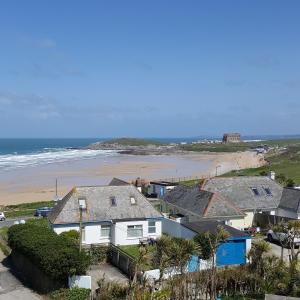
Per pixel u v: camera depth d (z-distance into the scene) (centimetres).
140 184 8706
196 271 3139
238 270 3278
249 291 3148
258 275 3212
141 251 3403
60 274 3406
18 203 8819
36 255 3609
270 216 5266
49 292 3547
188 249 3017
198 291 2966
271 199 5634
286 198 5600
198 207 5181
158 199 7438
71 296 3194
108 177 12875
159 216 4903
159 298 2697
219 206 5075
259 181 5894
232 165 16538
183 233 4534
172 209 5816
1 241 5188
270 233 4712
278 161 15625
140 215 4850
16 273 4153
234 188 5712
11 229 4397
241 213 5088
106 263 4234
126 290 3006
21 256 4197
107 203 4897
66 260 3391
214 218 4962
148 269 3300
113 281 3453
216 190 5644
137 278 3114
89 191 4991
